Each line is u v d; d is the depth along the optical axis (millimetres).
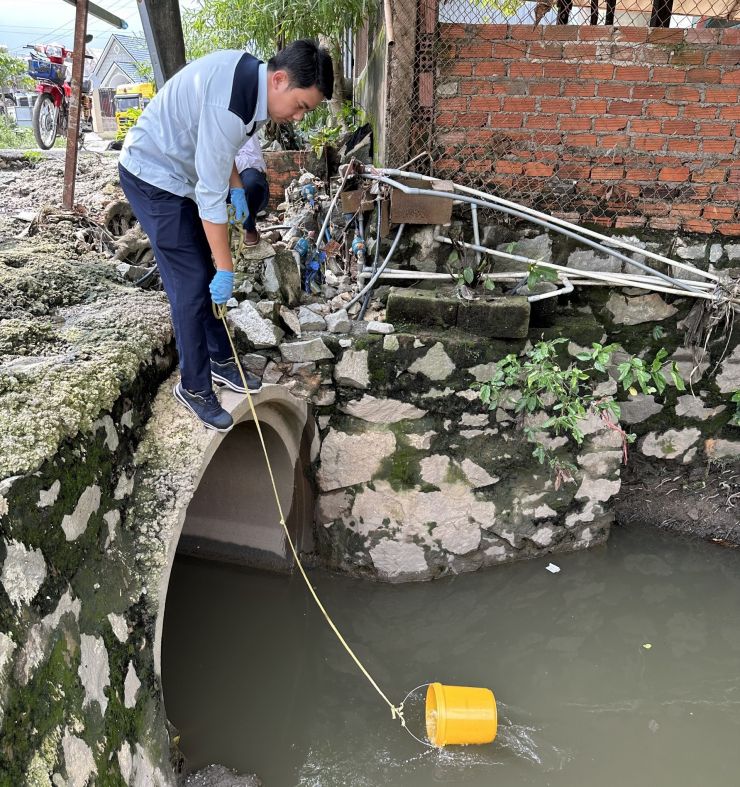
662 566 4340
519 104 3932
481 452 4098
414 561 4254
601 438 4199
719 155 3998
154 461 2779
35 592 1930
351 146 5039
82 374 2510
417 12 3750
